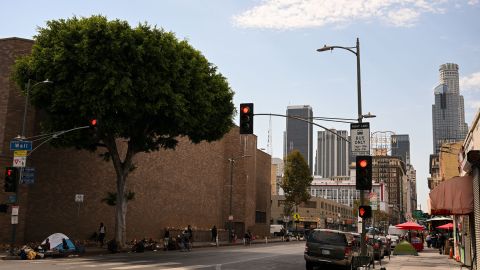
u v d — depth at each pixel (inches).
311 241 878.4
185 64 1232.8
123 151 1724.9
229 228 2365.9
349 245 866.1
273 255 1266.0
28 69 1166.3
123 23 1140.5
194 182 2252.7
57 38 1131.3
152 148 1384.1
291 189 3257.9
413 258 1384.1
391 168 6894.7
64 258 1020.5
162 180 1972.2
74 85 1103.0
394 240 2119.8
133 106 1126.4
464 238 1069.8
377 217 3668.8
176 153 2091.5
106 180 1616.6
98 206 1577.3
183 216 2132.1
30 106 1338.6
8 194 1253.7
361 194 814.5
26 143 1059.9
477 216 778.8
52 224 1409.9
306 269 892.0
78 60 1095.0
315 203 4859.7
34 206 1362.0
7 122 1299.2
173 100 1170.6
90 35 1101.1
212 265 894.4
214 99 1344.7
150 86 1136.8
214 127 1386.6
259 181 3095.5
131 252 1259.2
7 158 1270.9
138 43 1139.3
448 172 1700.3
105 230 1573.6
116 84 1095.0
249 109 845.8
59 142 1198.9
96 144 1286.9
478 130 814.5
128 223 1745.8
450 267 1027.3
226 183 2664.9
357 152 839.7
